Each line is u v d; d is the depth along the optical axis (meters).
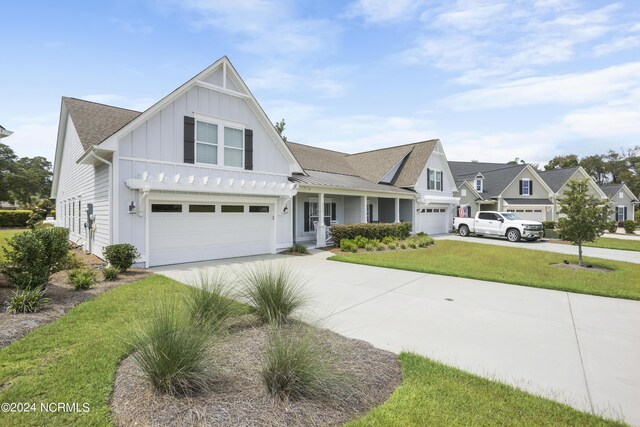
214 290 4.71
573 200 11.43
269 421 2.66
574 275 9.64
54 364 3.60
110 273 7.93
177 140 10.62
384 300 6.82
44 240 6.48
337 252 14.31
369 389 3.26
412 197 21.98
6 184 46.19
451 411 2.95
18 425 2.61
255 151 12.96
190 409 2.75
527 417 2.89
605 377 3.72
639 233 28.30
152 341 3.08
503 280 8.66
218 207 11.77
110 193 9.36
